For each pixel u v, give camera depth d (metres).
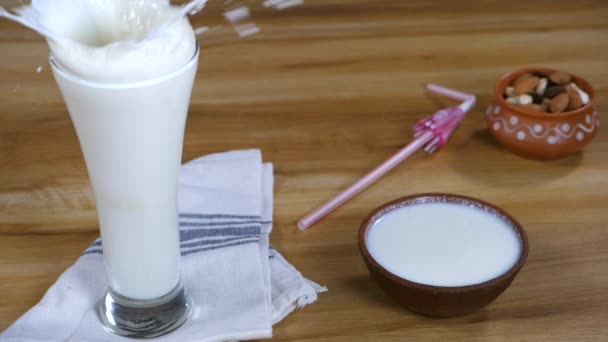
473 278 0.87
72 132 1.11
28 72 1.19
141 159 0.80
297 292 0.89
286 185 1.04
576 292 0.91
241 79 1.19
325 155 1.08
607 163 1.07
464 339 0.87
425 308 0.87
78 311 0.89
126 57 0.75
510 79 1.10
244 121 1.12
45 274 0.94
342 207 1.01
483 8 1.35
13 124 1.12
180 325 0.87
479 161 1.07
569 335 0.88
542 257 0.95
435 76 1.20
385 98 1.17
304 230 0.98
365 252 0.87
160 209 0.84
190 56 0.78
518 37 1.28
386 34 1.28
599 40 1.27
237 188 1.00
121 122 0.78
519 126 1.05
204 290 0.90
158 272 0.86
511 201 1.02
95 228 0.99
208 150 1.08
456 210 0.94
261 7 1.32
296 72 1.21
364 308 0.90
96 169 0.81
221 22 1.26
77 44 0.75
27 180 1.04
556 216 1.00
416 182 1.04
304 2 1.35
